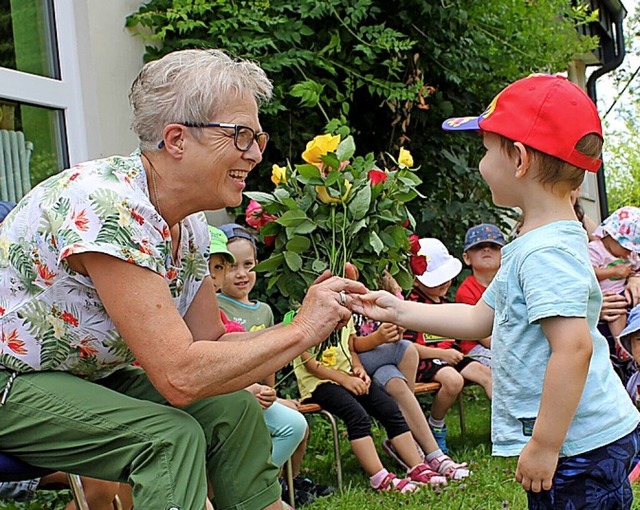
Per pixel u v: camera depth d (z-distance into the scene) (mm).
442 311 2373
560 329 1999
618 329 4645
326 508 3459
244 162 1974
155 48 4484
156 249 1876
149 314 1814
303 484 3773
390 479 3746
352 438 3828
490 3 5887
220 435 2035
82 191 1871
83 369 2006
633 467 4012
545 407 2012
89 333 1930
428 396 5238
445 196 6008
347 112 5035
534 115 2129
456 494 3590
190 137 1920
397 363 4246
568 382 1981
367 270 2598
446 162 5984
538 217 2162
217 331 2320
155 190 1969
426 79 5875
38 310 1910
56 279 1889
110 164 1967
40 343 1922
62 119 4047
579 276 2025
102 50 4215
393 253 2621
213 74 1920
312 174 2484
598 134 2146
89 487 2434
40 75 3959
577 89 2180
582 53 7523
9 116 3791
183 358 1812
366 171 2602
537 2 6414
